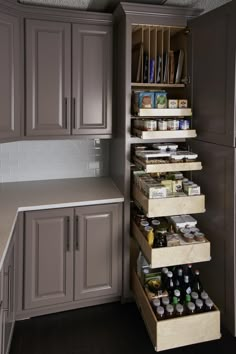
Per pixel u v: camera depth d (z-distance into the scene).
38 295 2.24
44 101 2.36
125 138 2.31
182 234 2.15
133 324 2.26
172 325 1.90
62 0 2.26
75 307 2.42
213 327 1.98
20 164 2.75
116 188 2.58
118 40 2.41
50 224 2.19
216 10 2.01
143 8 2.19
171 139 2.41
